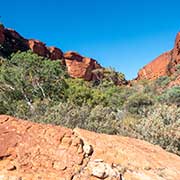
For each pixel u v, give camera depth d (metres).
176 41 80.69
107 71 84.88
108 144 7.03
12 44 63.12
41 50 71.75
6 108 18.67
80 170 5.96
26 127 6.43
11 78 25.45
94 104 28.88
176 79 61.44
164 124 13.99
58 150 6.19
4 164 5.61
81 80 36.25
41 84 27.45
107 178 5.89
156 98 40.47
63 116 14.37
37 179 5.48
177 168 7.21
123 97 44.91
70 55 81.19
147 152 7.59
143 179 6.25
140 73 98.62
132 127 14.27
